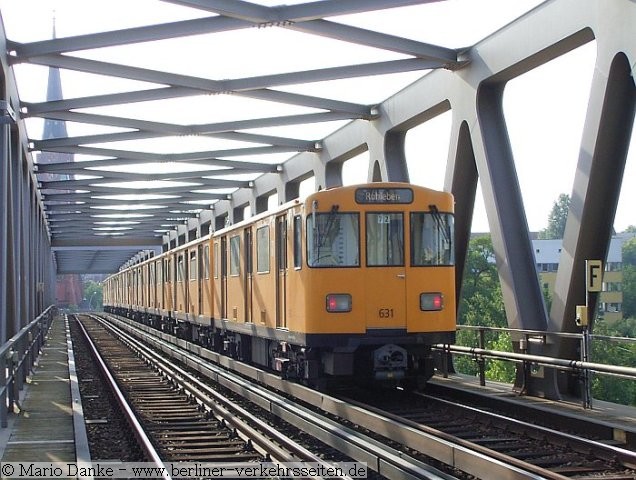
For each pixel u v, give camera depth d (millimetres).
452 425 11227
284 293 14602
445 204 13297
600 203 11883
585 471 8328
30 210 27016
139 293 46969
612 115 11438
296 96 18938
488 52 14320
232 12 13227
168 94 18266
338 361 12867
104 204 38938
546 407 11680
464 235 16141
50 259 58969
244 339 19344
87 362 23875
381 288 12867
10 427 11250
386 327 12828
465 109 15133
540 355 13070
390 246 12969
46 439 10344
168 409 13672
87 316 75500
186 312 28125
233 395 15508
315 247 12836
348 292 12789
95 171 30344
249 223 17625
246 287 17938
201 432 11125
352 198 12961
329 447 9906
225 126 21641
